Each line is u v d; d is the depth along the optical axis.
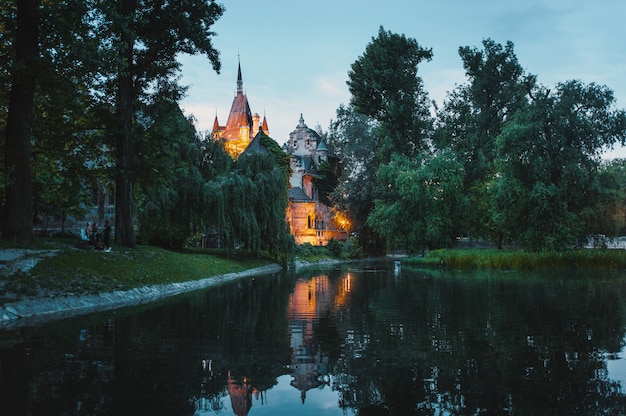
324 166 86.38
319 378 7.21
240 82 151.50
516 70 51.47
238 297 18.48
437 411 5.73
